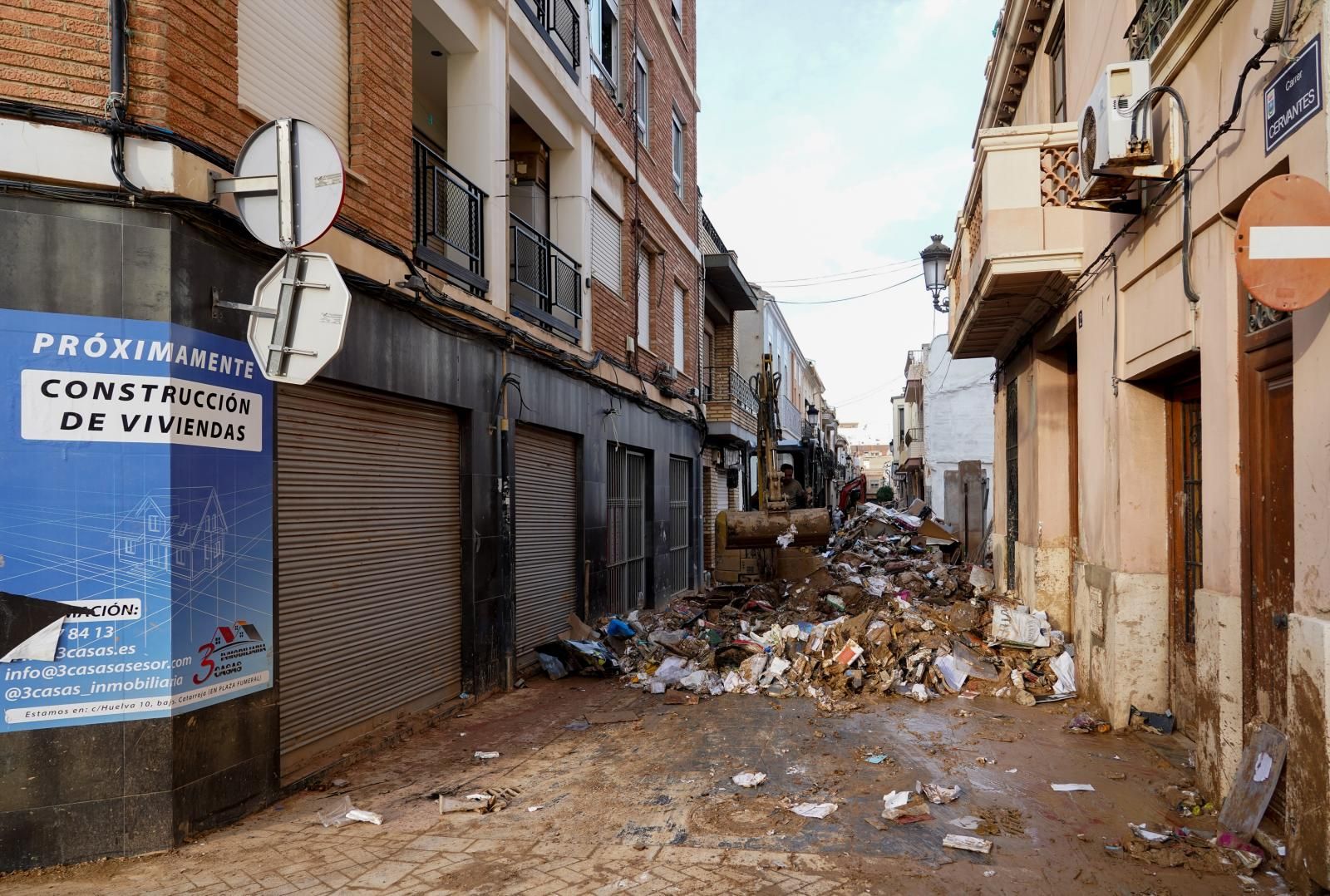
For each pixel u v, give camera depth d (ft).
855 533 73.97
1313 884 11.42
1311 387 11.57
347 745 19.54
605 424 38.11
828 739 20.81
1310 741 11.46
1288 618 12.01
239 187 14.60
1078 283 24.62
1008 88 37.40
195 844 14.42
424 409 23.35
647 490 45.60
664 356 48.85
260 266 16.42
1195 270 15.97
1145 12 18.45
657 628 36.63
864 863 13.29
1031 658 26.73
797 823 15.10
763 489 46.14
